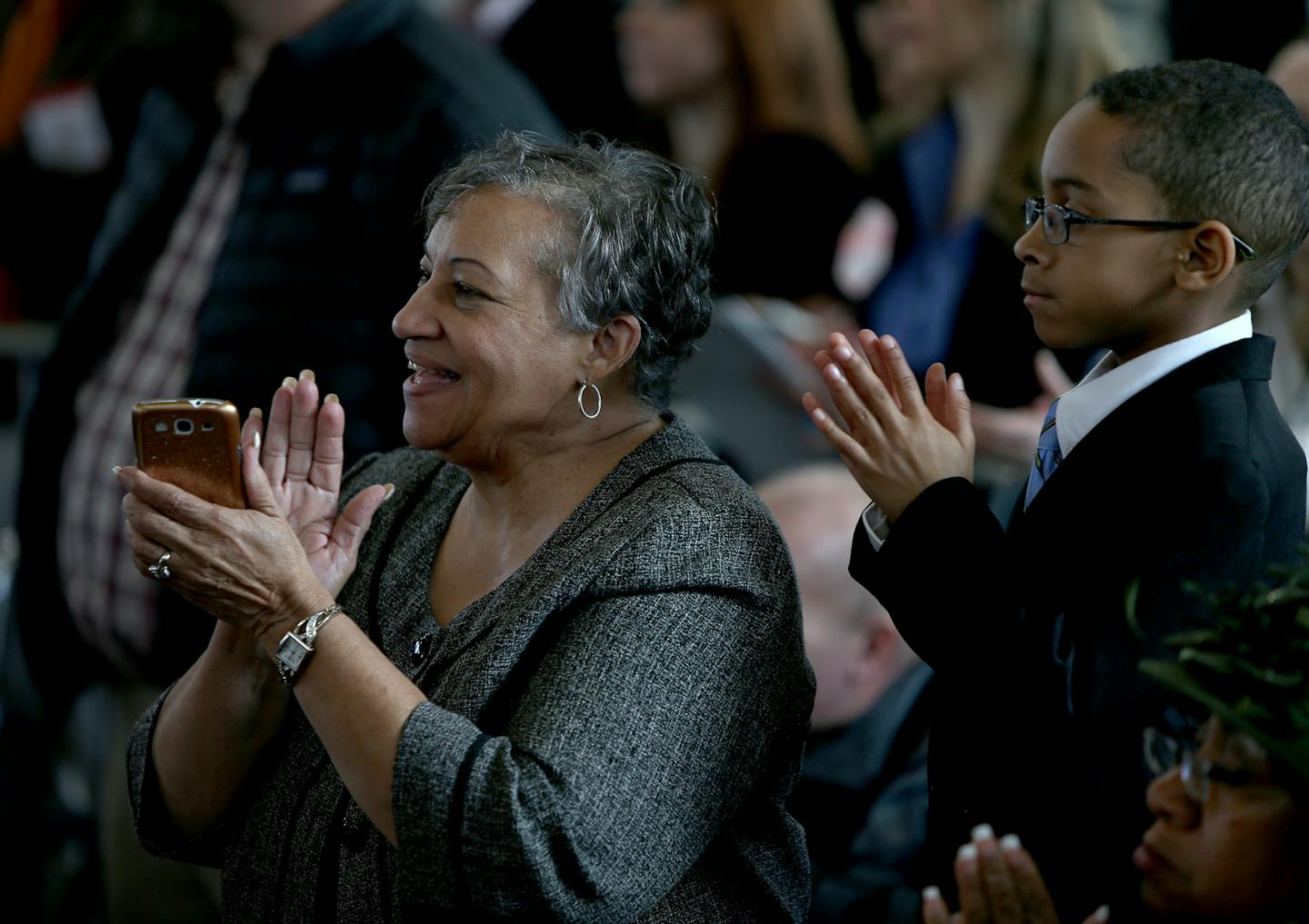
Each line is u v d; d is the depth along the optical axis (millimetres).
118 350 6863
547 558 3838
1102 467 3498
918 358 7711
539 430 3920
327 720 3559
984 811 3547
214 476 3621
